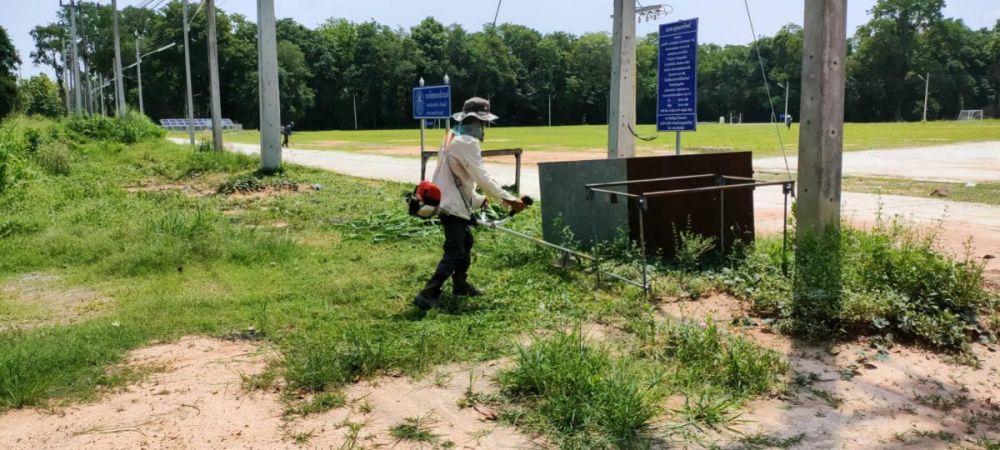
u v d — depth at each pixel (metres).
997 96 111.06
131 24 90.06
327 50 111.62
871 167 18.81
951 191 13.06
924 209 10.85
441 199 5.60
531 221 9.48
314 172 18.62
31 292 6.46
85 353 4.61
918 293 5.33
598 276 6.36
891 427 3.68
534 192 13.78
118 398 4.04
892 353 4.73
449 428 3.65
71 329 5.16
